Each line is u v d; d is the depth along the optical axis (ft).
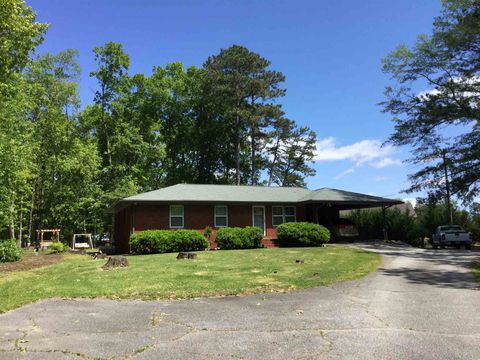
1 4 47.50
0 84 58.49
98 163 120.26
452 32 83.92
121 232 94.84
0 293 33.12
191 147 151.64
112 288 33.22
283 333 20.13
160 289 32.42
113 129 131.64
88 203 117.29
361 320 22.53
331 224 92.84
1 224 79.51
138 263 50.72
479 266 46.11
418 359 16.44
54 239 107.24
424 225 116.37
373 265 47.42
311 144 165.99
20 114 92.84
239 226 86.38
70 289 33.17
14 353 17.72
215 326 21.61
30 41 53.52
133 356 17.19
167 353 17.48
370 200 88.07
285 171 167.43
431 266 46.75
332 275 39.01
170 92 148.36
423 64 87.97
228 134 153.99
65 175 114.73
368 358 16.58
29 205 104.17
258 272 41.06
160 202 78.64
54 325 22.40
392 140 94.17
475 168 87.92
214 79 143.95
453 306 25.90
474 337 19.30
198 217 83.56
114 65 130.52
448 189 90.58
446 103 87.61
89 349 18.16
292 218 91.20
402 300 27.78
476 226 116.67
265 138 155.94
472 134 88.58
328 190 93.56
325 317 23.21
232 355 17.11
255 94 147.54
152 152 135.03
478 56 83.92
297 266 45.91
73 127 122.83
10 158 68.74
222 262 50.31
